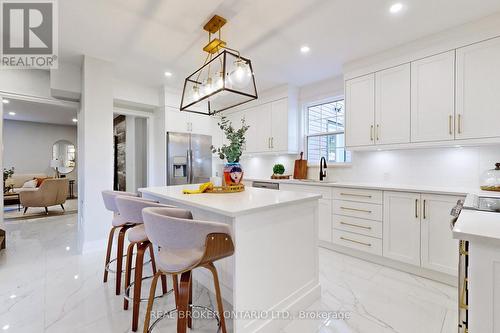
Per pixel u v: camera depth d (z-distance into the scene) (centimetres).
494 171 228
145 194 256
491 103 219
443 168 272
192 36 262
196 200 175
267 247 162
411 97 267
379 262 273
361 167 345
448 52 242
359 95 313
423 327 166
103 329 162
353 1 205
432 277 235
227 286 196
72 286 219
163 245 124
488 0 201
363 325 168
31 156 763
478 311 89
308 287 195
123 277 237
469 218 116
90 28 247
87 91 308
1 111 336
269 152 445
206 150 479
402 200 251
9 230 407
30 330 160
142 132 521
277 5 211
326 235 321
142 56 310
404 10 216
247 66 204
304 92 425
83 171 317
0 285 221
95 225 314
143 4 210
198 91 249
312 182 342
